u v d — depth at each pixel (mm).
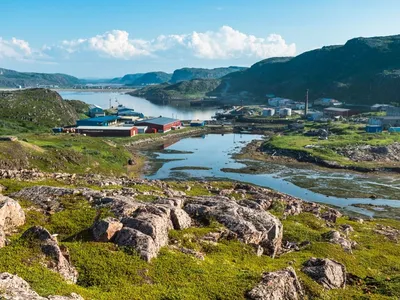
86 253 26812
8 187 46938
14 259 23344
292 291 25375
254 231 37531
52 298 18984
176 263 27891
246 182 109375
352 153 141125
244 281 25500
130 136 181625
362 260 39688
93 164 109562
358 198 95562
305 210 62844
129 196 46625
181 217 37312
